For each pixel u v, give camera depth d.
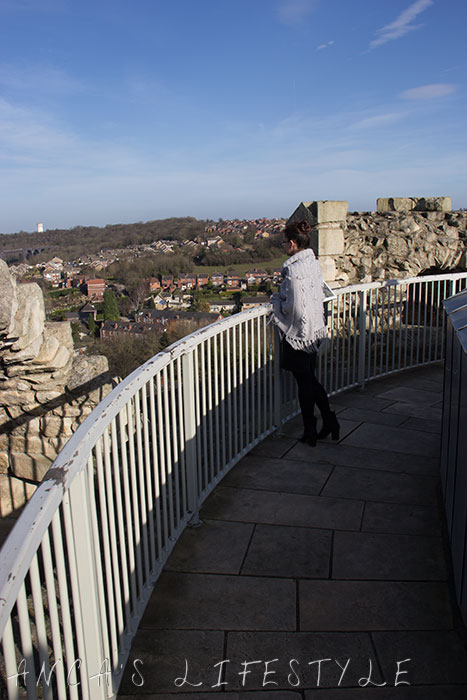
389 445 4.11
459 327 2.47
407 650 2.11
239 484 3.53
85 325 58.69
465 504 2.10
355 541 2.87
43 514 1.19
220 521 3.09
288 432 4.42
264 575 2.60
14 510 5.47
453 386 2.76
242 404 3.74
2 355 4.80
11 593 1.00
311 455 3.96
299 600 2.42
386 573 2.59
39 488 1.29
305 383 3.94
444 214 8.80
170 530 2.78
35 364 4.95
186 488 2.98
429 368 6.43
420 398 5.25
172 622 2.29
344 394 5.44
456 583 2.34
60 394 5.20
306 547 2.82
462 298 3.08
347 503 3.27
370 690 1.93
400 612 2.32
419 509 3.18
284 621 2.29
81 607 1.58
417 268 8.24
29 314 4.75
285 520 3.09
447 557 2.71
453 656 2.07
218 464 3.42
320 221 7.54
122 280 76.69
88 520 1.57
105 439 1.83
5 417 5.31
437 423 4.55
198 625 2.27
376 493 3.38
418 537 2.89
